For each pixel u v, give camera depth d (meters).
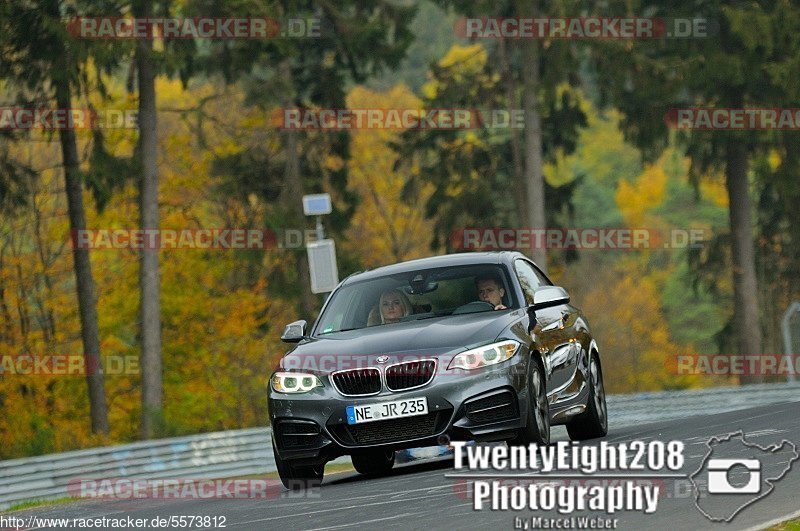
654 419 67.50
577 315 36.88
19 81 87.12
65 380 111.69
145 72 91.19
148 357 91.00
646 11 115.06
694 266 122.44
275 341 114.88
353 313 33.84
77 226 93.75
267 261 116.44
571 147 120.94
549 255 119.94
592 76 114.88
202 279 116.38
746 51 110.38
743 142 115.44
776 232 131.38
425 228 167.00
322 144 117.12
